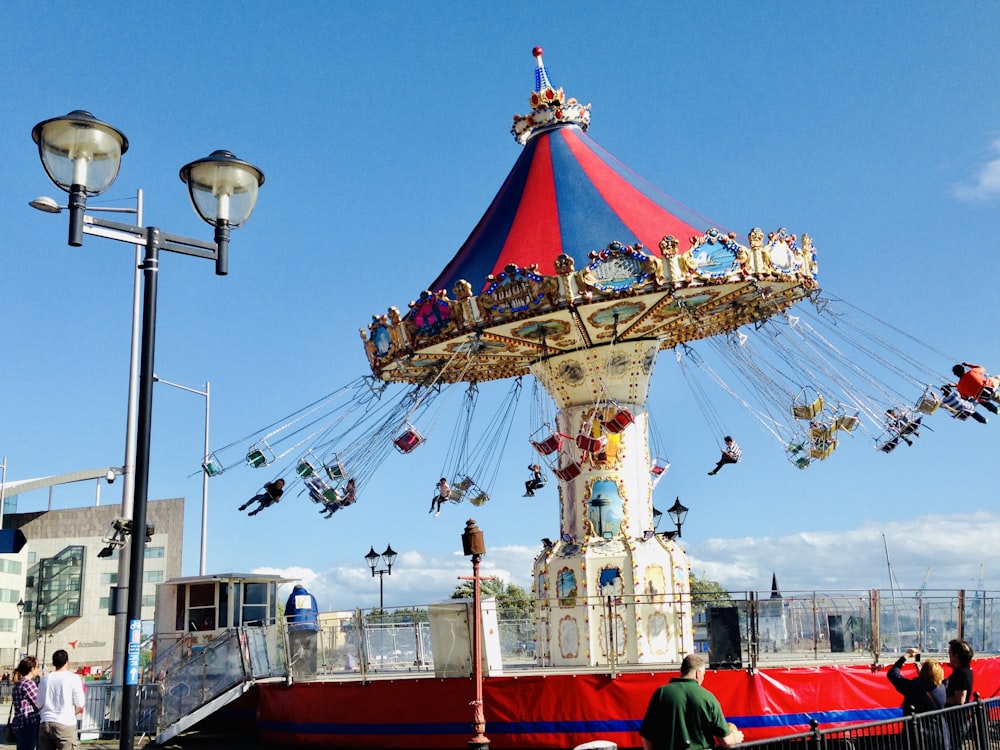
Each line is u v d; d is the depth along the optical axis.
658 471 21.17
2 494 42.22
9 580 69.75
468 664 15.03
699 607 19.66
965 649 10.85
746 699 14.24
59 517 74.62
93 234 9.72
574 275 17.14
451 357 19.95
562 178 20.09
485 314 17.75
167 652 22.12
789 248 18.36
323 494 19.33
